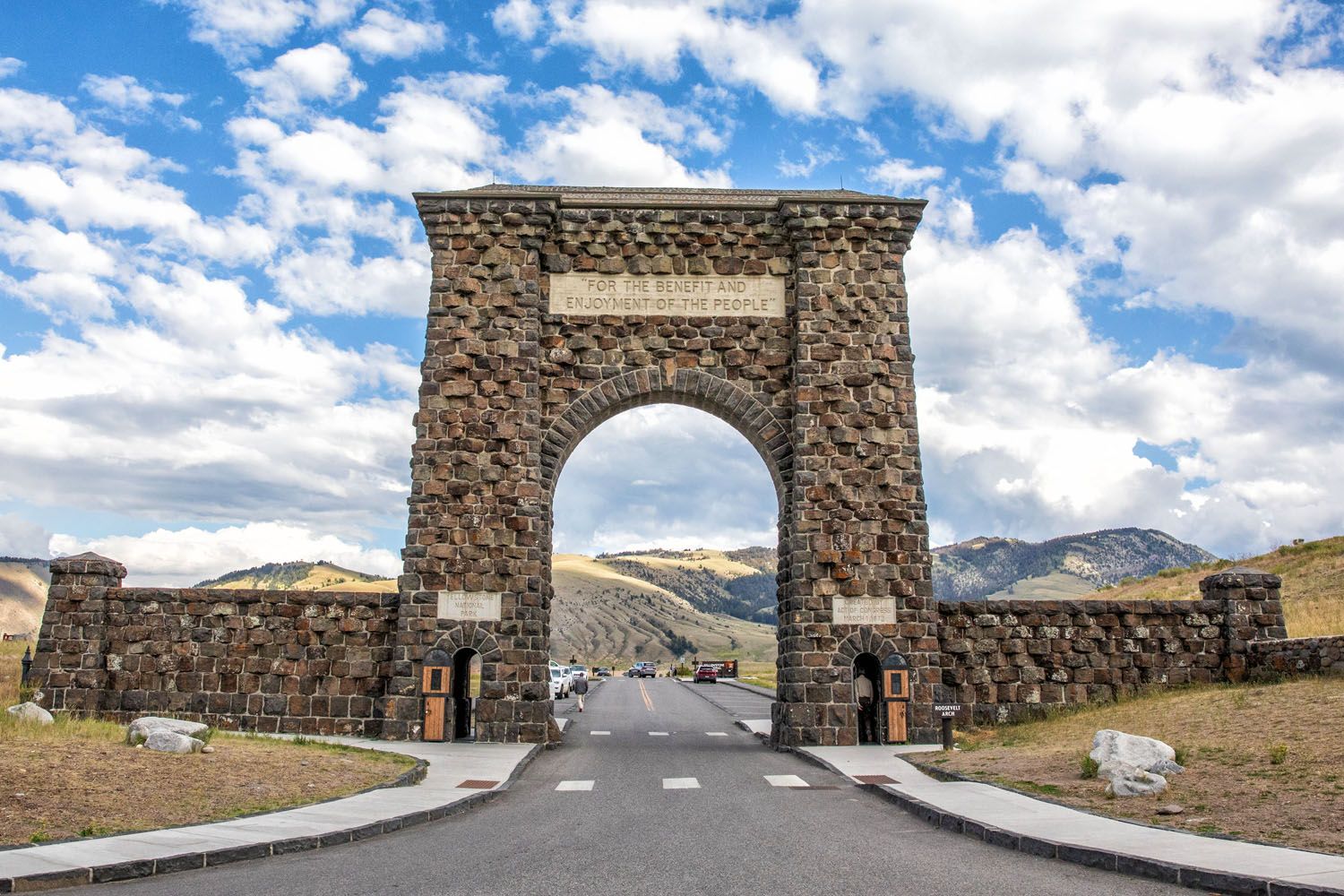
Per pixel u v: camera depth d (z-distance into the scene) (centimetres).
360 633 3153
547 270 3294
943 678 3169
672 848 1470
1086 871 1284
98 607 3184
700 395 3259
